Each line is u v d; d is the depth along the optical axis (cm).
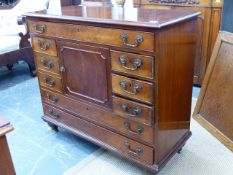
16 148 184
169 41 125
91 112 163
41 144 188
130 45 124
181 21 128
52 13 159
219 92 190
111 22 126
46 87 185
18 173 161
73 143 187
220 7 215
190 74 155
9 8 329
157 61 119
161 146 143
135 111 136
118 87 139
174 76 138
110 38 131
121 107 143
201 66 242
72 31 148
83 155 175
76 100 168
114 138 156
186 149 175
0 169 74
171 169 158
